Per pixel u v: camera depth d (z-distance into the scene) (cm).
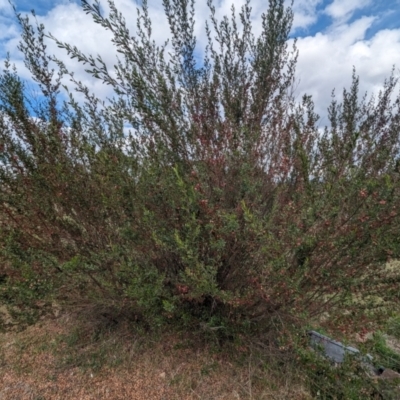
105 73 243
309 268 228
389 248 214
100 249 271
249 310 256
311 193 231
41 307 259
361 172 233
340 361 245
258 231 211
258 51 351
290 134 285
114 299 262
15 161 265
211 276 222
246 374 249
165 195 242
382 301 226
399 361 260
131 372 253
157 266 271
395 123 344
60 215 277
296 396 227
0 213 274
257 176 269
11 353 274
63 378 246
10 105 267
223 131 262
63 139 273
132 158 257
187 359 266
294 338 221
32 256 247
